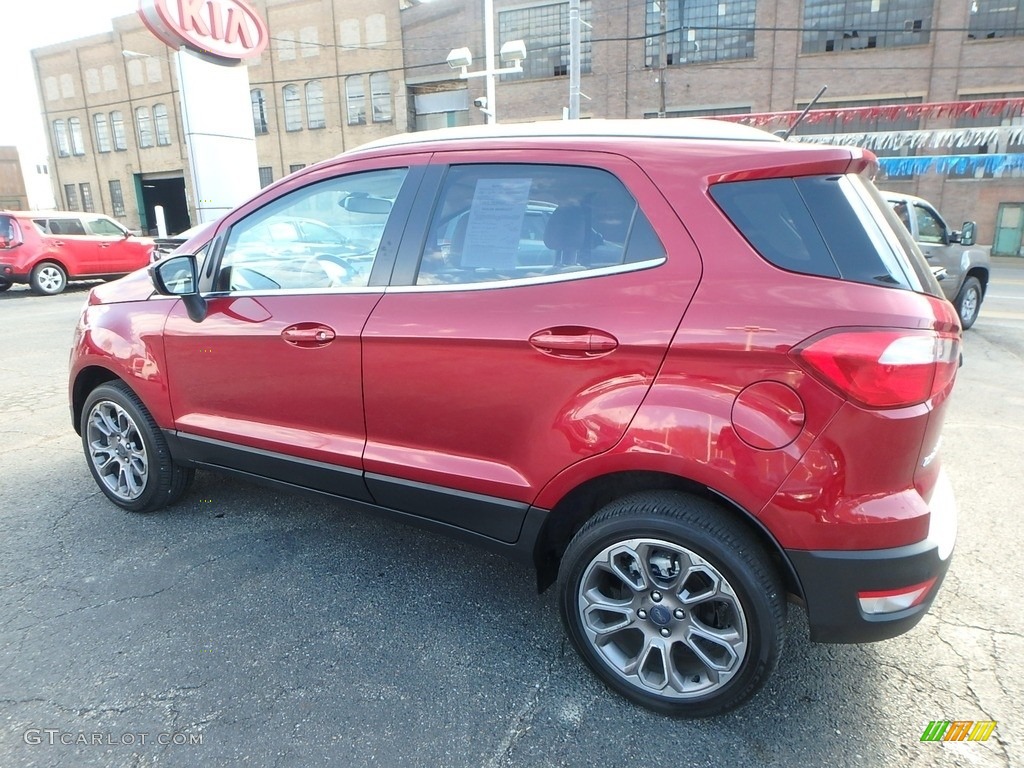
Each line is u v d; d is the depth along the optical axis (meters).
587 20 27.00
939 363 1.87
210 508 3.68
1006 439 4.76
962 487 3.95
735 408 1.91
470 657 2.46
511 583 2.96
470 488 2.41
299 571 3.04
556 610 2.76
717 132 2.20
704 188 2.05
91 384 3.72
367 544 3.29
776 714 2.18
